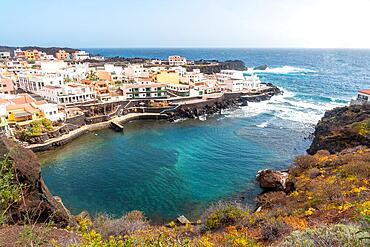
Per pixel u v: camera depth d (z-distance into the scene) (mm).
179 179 39406
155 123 74812
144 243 10219
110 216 28125
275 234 14000
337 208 16891
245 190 35625
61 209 20594
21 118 58250
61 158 48719
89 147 54812
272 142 55656
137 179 39625
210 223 17859
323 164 31781
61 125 60562
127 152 51594
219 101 88812
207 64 176125
